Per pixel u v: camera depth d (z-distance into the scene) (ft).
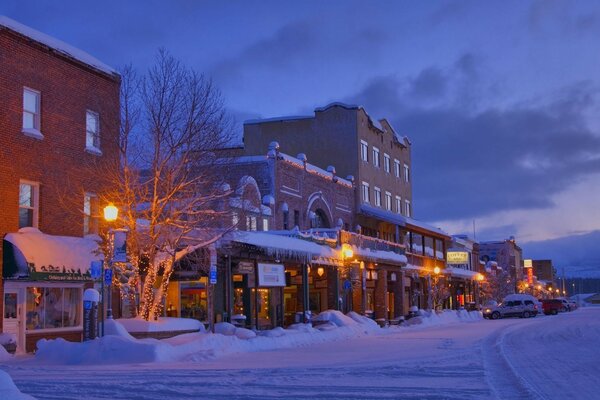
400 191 202.90
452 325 156.35
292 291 130.11
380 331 120.57
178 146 79.61
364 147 176.45
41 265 71.72
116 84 88.79
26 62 76.69
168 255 78.84
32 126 77.87
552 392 43.01
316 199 144.56
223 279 103.65
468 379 49.93
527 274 465.06
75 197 81.97
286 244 103.14
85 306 66.64
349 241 130.21
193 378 49.98
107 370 55.52
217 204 87.35
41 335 76.43
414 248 203.41
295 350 79.30
